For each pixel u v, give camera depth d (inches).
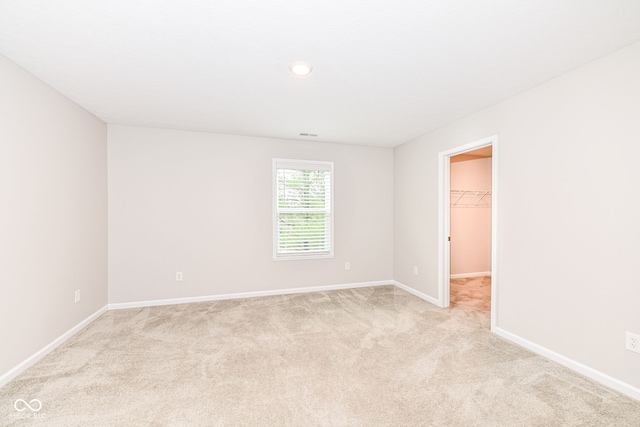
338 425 63.6
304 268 171.8
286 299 157.2
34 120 90.9
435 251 147.6
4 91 79.4
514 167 103.9
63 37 70.5
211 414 67.1
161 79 93.2
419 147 160.9
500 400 71.8
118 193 140.9
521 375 82.7
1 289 78.7
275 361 91.1
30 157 89.4
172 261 149.0
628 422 64.1
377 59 80.7
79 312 115.3
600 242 78.5
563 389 76.1
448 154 138.8
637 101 71.1
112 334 111.6
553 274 90.7
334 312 136.3
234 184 158.4
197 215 152.6
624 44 72.4
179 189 149.8
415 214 164.9
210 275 155.1
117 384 78.7
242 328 117.5
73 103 111.7
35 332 91.1
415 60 81.2
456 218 206.1
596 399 71.9
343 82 94.9
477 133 120.6
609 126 76.5
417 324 121.1
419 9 60.1
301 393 74.9
